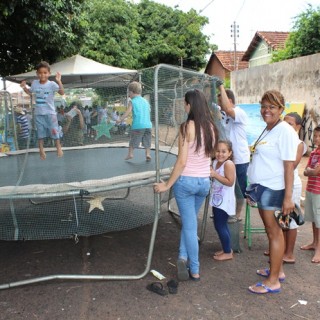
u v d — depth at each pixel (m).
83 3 10.73
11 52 9.57
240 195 4.25
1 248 4.30
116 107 4.42
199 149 3.16
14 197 3.27
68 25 9.16
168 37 21.58
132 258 3.98
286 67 11.73
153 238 3.51
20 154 5.34
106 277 3.43
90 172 4.21
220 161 3.71
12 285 3.29
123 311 2.95
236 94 15.70
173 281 3.33
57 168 4.57
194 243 3.35
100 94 4.46
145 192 5.41
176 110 4.10
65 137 4.77
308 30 14.32
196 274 3.41
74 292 3.25
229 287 3.31
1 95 5.52
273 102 3.04
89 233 3.78
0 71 9.78
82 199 3.81
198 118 3.16
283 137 2.99
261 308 2.97
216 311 2.94
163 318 2.86
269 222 3.11
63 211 3.91
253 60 26.03
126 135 4.48
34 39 8.65
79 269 3.73
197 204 3.41
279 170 3.05
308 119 10.63
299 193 3.65
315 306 3.00
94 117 4.57
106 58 15.11
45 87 4.69
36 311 2.96
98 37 14.60
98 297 3.16
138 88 4.20
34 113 4.80
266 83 13.07
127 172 4.07
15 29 8.27
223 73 28.83
